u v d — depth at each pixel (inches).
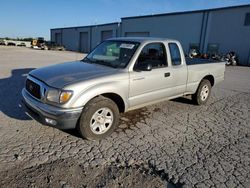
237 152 146.3
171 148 147.2
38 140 147.6
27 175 112.0
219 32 910.4
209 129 182.2
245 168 128.4
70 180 110.3
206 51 967.6
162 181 113.7
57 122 133.1
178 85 204.7
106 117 152.9
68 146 142.2
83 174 115.6
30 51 1256.2
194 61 249.0
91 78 143.3
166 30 1124.5
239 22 843.4
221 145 155.2
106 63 173.9
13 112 193.9
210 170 124.6
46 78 144.5
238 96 301.1
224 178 118.2
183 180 114.7
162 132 171.3
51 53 1162.0
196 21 989.2
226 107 245.1
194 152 143.5
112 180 112.3
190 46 1029.8
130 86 160.9
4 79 338.6
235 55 829.2
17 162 122.0
